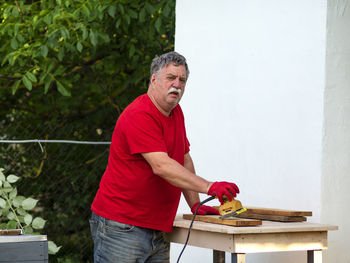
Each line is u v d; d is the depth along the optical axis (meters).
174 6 7.46
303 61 4.54
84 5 7.35
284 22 4.70
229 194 3.52
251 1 5.00
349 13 4.54
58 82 7.91
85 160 8.38
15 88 7.56
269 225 3.51
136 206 3.75
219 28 5.32
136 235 3.76
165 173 3.57
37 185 8.12
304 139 4.50
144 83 8.82
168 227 3.84
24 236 3.45
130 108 3.75
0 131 9.21
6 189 5.54
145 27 8.33
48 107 9.36
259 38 4.92
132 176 3.72
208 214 4.07
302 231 3.55
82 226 8.18
